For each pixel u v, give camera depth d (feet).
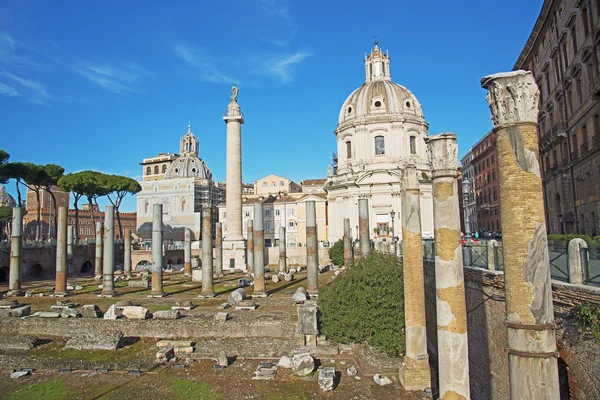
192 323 80.53
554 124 136.56
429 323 80.59
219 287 138.51
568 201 127.54
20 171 219.61
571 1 113.29
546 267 29.40
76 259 228.63
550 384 28.43
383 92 261.85
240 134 216.13
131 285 144.66
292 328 77.66
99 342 74.43
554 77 133.80
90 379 61.46
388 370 59.77
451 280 40.96
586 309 35.65
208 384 58.80
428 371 54.65
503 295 49.73
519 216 29.94
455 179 42.45
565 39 121.80
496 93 31.09
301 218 318.24
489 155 295.48
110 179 280.10
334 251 203.92
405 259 56.24
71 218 386.11
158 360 67.87
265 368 62.54
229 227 214.48
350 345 69.87
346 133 264.72
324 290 77.61
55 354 72.13
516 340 29.45
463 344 40.24
